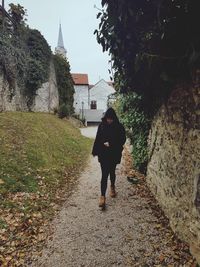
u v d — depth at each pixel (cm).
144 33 438
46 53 2330
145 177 745
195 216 345
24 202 550
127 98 804
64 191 675
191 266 341
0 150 820
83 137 1908
